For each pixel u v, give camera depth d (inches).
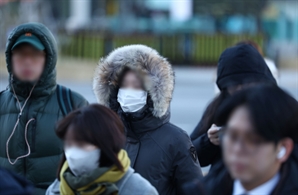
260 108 214.7
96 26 2874.0
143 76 343.3
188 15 3198.8
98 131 264.2
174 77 361.7
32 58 374.6
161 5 3410.4
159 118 348.8
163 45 2407.7
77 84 1854.1
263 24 3550.7
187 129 1133.7
